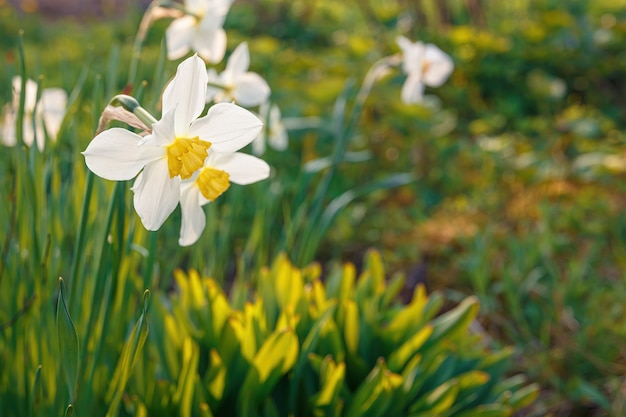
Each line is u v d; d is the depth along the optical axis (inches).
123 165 19.3
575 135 69.2
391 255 52.3
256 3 131.7
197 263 31.5
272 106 34.4
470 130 72.5
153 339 28.8
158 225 20.0
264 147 33.1
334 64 81.7
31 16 130.4
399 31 92.9
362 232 56.1
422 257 52.5
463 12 110.8
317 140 62.9
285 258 33.0
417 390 29.1
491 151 65.1
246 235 52.4
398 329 30.0
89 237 24.7
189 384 26.0
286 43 124.0
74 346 21.4
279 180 38.2
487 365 31.5
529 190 61.7
